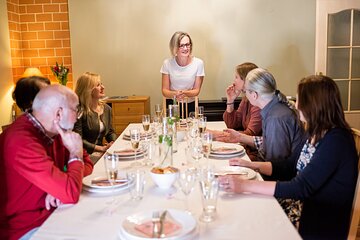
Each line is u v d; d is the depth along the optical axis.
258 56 5.05
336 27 4.84
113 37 5.09
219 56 5.05
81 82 3.18
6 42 4.76
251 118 3.02
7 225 1.63
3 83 4.70
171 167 1.79
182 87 4.14
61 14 5.08
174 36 4.02
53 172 1.52
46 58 5.16
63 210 1.47
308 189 1.60
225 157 2.25
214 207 1.39
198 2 4.97
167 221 1.27
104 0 5.03
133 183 1.62
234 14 4.98
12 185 1.60
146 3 5.01
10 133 1.59
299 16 4.95
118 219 1.37
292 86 5.07
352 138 1.68
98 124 3.27
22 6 5.07
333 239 1.69
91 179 1.79
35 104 1.66
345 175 1.63
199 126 2.74
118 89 5.20
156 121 2.91
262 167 2.06
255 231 1.25
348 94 4.96
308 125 1.72
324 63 4.87
